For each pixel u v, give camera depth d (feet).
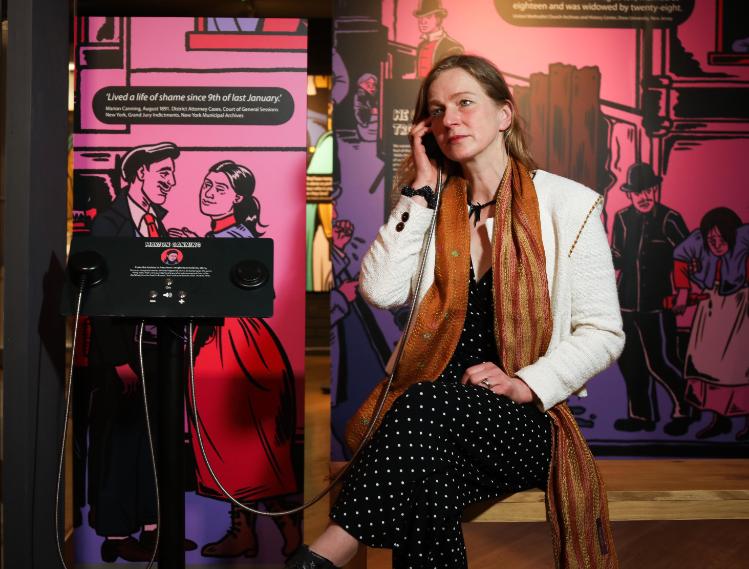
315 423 15.29
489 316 5.89
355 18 11.02
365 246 11.11
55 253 7.25
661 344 10.97
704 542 7.96
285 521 8.23
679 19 10.89
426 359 5.77
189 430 8.18
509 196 5.90
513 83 10.99
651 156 10.96
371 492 4.70
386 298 6.07
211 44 8.14
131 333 8.05
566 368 5.47
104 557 8.11
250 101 8.18
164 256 5.55
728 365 10.97
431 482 4.82
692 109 10.93
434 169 6.31
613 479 6.58
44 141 6.89
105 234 8.14
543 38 10.96
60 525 7.41
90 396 8.04
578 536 5.44
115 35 8.10
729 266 10.97
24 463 6.46
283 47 8.17
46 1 6.91
